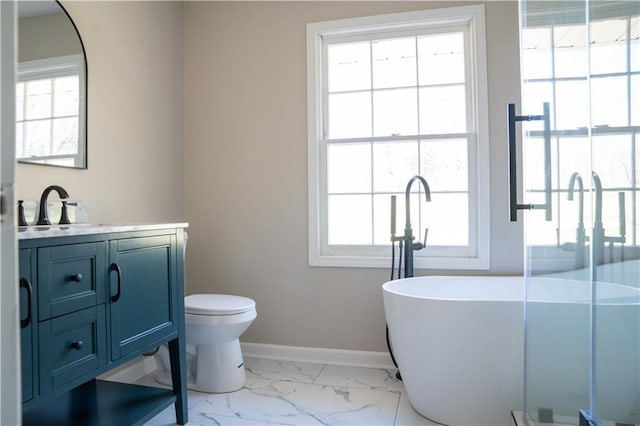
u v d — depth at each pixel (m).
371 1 2.52
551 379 1.37
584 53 1.11
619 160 0.99
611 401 1.05
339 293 2.56
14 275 0.46
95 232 1.34
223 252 2.73
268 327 2.65
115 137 2.15
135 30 2.32
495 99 2.37
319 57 2.63
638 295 0.96
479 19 2.37
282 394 2.08
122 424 1.49
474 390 1.72
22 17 1.64
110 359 1.39
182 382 1.78
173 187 2.67
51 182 1.77
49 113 1.75
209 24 2.77
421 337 1.77
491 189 2.38
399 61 2.57
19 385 0.46
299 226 2.62
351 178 2.63
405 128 2.56
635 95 0.94
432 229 2.51
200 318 2.01
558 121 1.30
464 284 2.32
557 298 1.33
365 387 2.17
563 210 1.28
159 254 1.68
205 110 2.77
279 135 2.65
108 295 1.39
